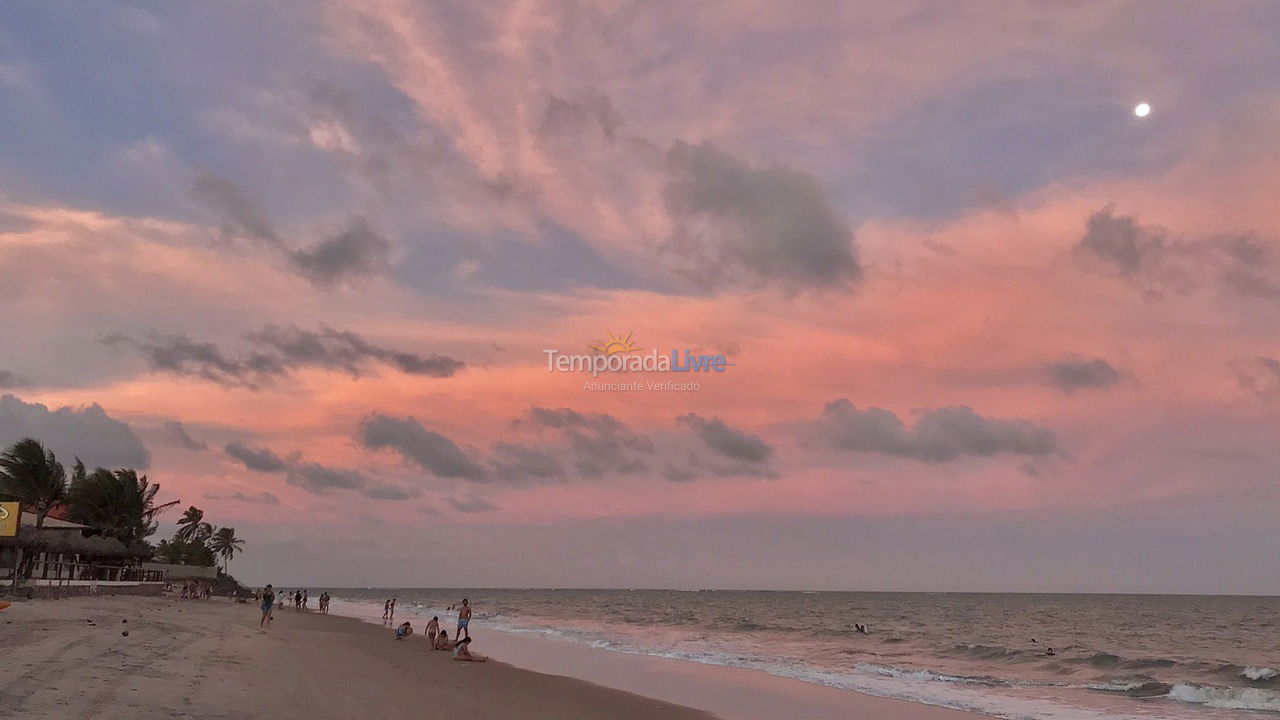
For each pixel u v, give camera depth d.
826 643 58.19
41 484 51.00
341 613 80.19
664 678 30.95
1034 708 25.34
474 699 20.50
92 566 60.69
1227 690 28.23
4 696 12.30
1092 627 93.56
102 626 25.89
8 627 22.30
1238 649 58.91
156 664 18.02
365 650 32.47
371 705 17.00
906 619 111.62
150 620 32.31
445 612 90.44
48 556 53.16
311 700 16.44
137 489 76.12
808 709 24.09
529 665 34.12
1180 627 94.75
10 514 31.14
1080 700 27.53
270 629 39.75
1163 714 24.58
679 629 73.75
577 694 24.45
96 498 69.19
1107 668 41.41
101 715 11.87
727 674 32.94
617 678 30.44
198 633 29.22
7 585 36.03
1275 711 25.42
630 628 73.56
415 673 25.36
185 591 70.25
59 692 13.08
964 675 37.00
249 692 16.17
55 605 33.91
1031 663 43.84
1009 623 102.12
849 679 32.34
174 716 12.56
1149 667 41.78
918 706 25.05
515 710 19.39
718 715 22.39
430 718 16.28
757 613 128.50
